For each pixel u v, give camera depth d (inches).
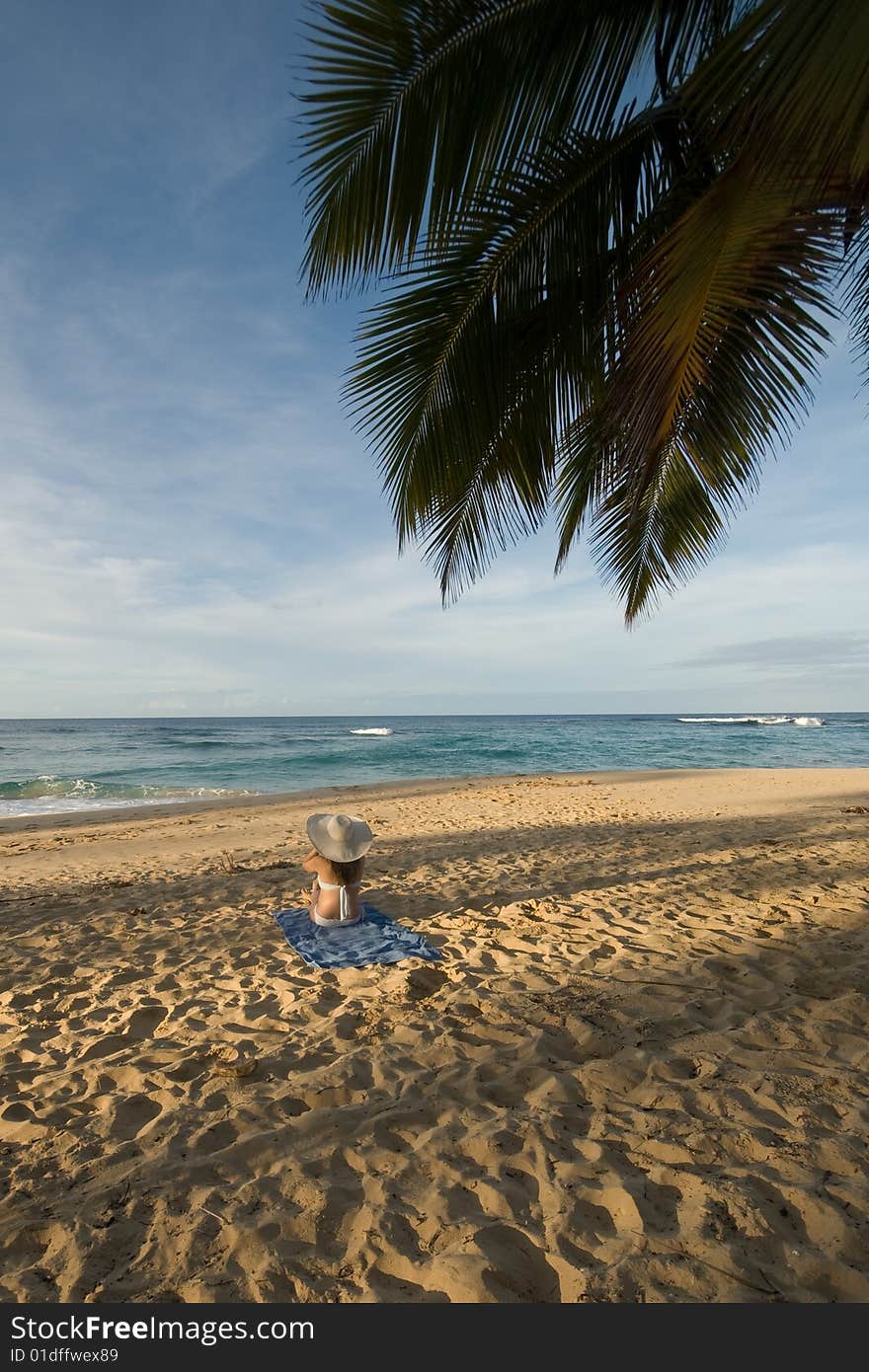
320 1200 85.1
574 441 235.0
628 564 263.7
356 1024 140.5
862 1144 91.1
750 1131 95.0
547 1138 95.6
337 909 198.8
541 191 188.1
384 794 698.8
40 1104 113.2
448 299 195.8
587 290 204.5
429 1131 99.3
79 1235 79.7
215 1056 128.4
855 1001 136.5
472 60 169.6
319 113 166.9
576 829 411.5
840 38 107.6
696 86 137.1
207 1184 89.0
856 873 259.1
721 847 324.8
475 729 2716.5
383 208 182.1
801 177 130.8
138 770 1231.5
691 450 212.4
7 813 727.1
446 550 234.1
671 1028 130.4
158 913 240.7
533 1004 144.2
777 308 167.8
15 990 168.2
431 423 211.8
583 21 173.6
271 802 659.4
